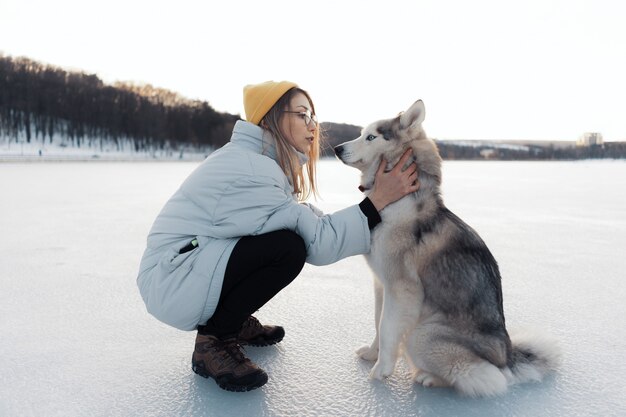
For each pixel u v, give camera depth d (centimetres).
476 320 225
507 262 481
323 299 352
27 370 232
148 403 204
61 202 984
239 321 224
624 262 481
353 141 294
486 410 201
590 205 1031
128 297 351
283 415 196
